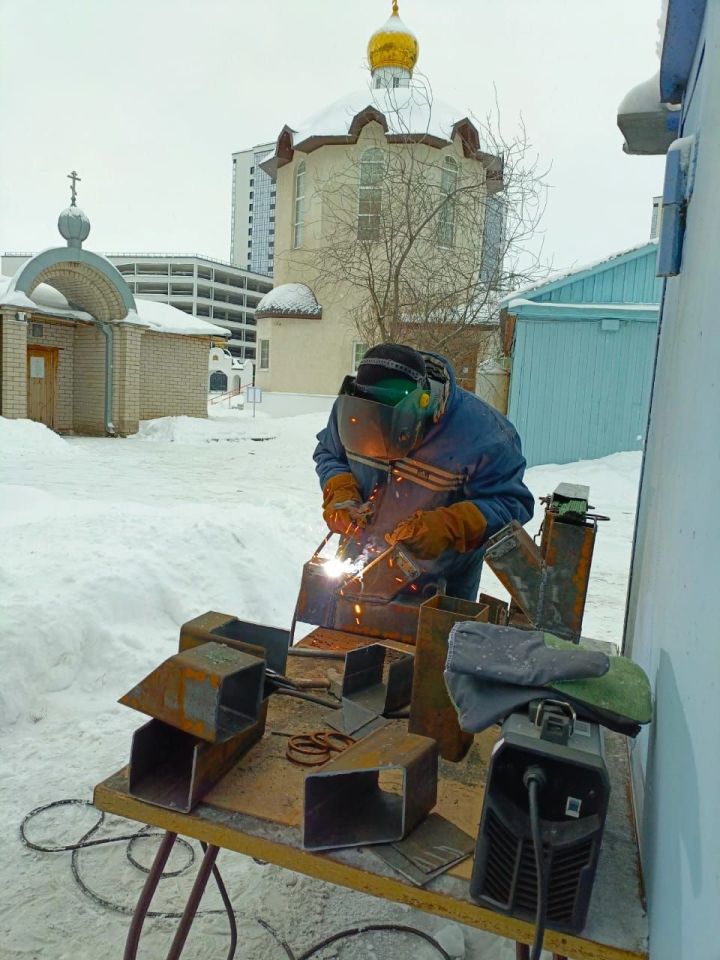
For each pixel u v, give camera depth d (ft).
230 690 4.12
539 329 40.55
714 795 2.31
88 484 35.14
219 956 6.15
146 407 66.39
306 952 6.23
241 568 15.37
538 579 6.18
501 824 3.34
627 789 4.69
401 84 72.74
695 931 2.34
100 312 60.64
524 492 7.78
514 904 3.33
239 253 391.65
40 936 6.28
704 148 4.57
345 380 7.53
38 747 9.57
